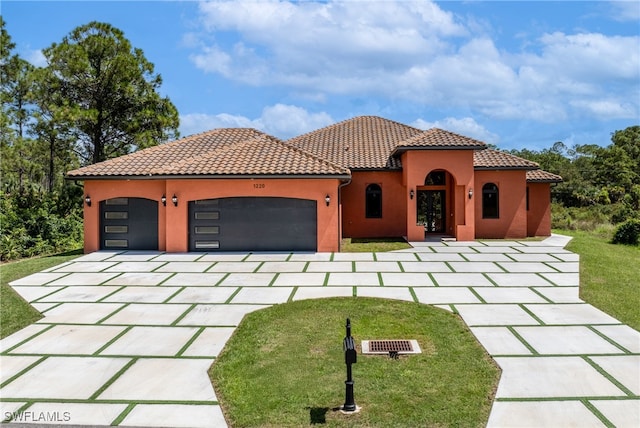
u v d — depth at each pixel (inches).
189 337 363.9
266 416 242.7
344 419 237.5
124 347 344.2
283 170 719.1
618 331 367.9
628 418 238.8
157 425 239.0
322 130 1140.5
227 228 746.8
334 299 462.3
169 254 723.4
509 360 311.0
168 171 723.4
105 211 768.9
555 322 390.0
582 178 2078.0
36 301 468.8
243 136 940.0
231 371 297.9
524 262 650.2
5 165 1006.4
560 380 281.4
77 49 1087.0
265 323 390.9
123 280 554.3
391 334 360.8
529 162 922.1
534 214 975.0
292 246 748.0
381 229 939.3
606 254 719.7
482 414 241.6
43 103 1085.1
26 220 872.9
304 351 329.1
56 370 305.3
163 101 1250.0
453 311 422.9
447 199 966.4
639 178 1904.5
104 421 242.8
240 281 546.0
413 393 263.7
